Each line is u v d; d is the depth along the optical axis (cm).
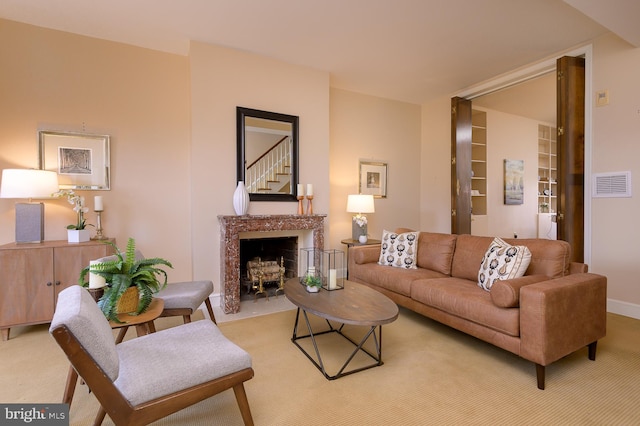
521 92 480
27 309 256
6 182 259
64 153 309
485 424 158
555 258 233
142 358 140
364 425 157
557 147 334
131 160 336
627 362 217
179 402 127
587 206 330
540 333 184
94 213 321
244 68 353
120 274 182
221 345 153
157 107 348
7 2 262
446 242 317
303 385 191
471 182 519
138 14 280
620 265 307
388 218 521
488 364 217
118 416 115
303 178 393
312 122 397
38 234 279
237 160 349
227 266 321
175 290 246
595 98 323
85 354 111
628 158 301
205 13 279
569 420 160
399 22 294
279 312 323
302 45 339
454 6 270
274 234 385
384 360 222
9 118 291
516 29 306
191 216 334
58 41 306
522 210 612
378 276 319
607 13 233
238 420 160
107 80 326
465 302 228
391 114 519
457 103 457
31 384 190
